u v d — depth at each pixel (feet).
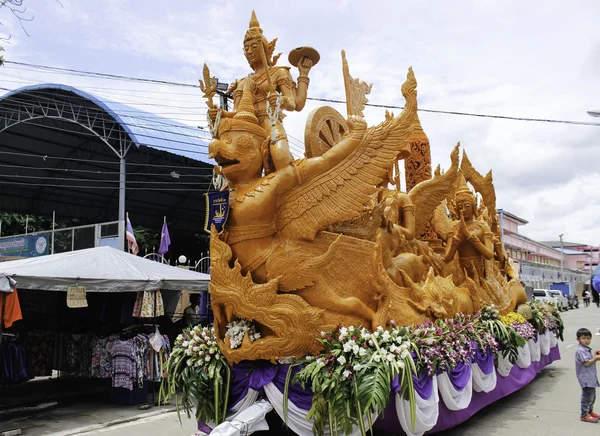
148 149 65.67
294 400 14.70
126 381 26.45
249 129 15.84
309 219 15.55
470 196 24.91
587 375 20.59
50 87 53.57
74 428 22.63
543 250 168.14
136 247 53.83
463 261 25.35
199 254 99.04
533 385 28.12
